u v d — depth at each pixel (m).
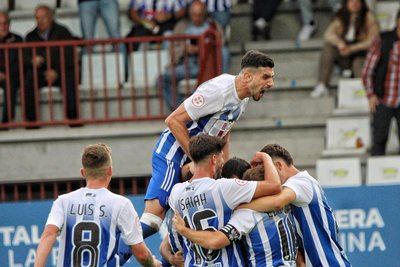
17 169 38.56
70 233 23.62
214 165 23.62
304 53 41.84
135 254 23.84
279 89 40.59
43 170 38.47
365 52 39.91
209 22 40.47
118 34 41.88
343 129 38.75
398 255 32.00
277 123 39.16
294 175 24.08
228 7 41.38
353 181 37.25
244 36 43.28
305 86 40.59
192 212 23.50
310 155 38.91
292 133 39.22
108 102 40.09
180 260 25.09
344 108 39.62
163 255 25.53
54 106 39.91
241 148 38.78
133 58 41.41
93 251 23.53
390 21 42.47
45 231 23.53
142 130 38.28
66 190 39.28
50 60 39.00
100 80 41.41
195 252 23.84
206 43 37.91
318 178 37.47
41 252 23.34
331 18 42.44
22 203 32.38
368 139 38.59
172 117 24.56
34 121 39.25
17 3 44.56
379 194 32.12
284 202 23.30
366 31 40.00
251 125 39.16
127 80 41.31
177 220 23.53
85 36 41.72
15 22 43.72
